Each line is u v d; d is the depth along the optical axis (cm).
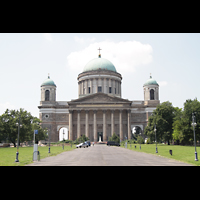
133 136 13638
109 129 12825
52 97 13338
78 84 14762
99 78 13812
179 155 3841
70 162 2941
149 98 13312
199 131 7681
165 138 9144
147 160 3195
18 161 2909
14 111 8575
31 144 11431
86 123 12125
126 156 3891
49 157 3703
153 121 9419
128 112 12169
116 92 14162
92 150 5838
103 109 12175
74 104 12250
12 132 8044
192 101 8500
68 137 13062
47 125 12862
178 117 8600
